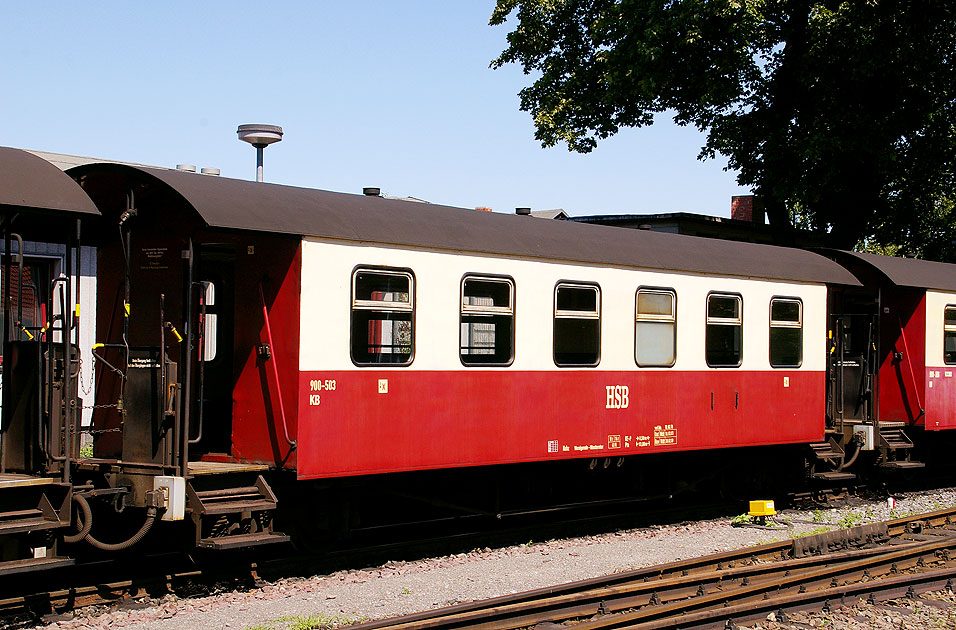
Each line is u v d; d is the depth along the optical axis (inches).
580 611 332.2
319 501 408.5
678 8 960.9
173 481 343.6
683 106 1075.3
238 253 398.3
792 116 1039.6
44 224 393.4
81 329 652.1
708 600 343.9
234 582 369.1
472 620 309.0
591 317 494.0
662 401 527.2
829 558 415.5
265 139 597.6
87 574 371.2
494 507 486.0
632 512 565.9
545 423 470.9
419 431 418.3
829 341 653.3
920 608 358.0
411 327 416.2
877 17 944.9
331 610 334.6
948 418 706.2
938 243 1285.7
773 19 1023.6
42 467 334.3
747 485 603.2
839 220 1120.8
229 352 426.6
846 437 651.5
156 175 361.7
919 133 1077.8
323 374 382.9
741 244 604.7
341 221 393.4
